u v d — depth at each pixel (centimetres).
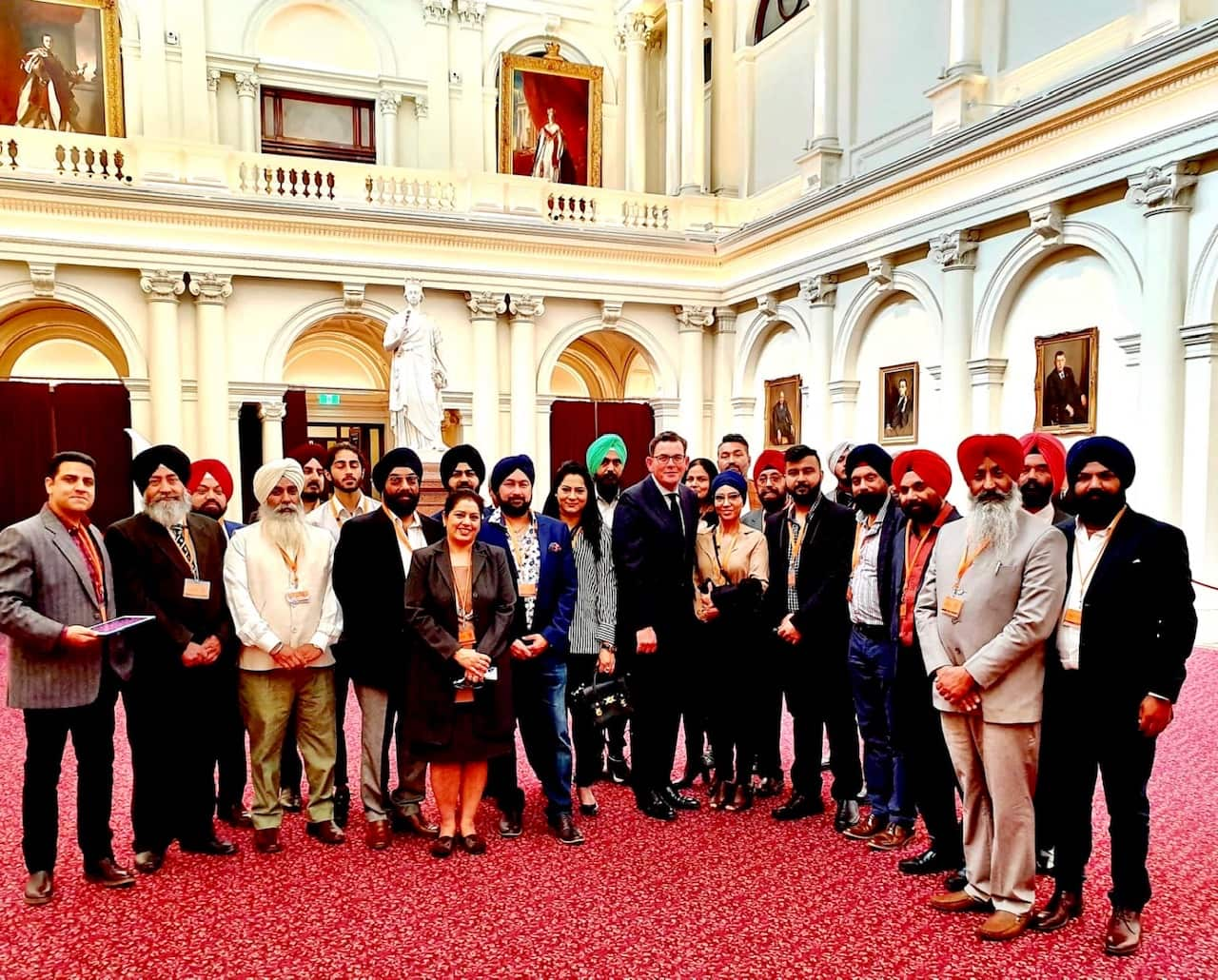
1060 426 1002
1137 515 302
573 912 323
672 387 1653
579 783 427
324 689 391
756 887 343
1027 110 971
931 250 1144
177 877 356
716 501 439
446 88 1762
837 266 1324
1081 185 930
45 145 1273
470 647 370
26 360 1669
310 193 1419
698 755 473
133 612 358
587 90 1836
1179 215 845
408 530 428
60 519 336
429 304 1492
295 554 385
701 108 1672
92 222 1272
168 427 1328
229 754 413
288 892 342
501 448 1543
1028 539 300
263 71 1638
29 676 321
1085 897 330
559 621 403
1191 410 852
